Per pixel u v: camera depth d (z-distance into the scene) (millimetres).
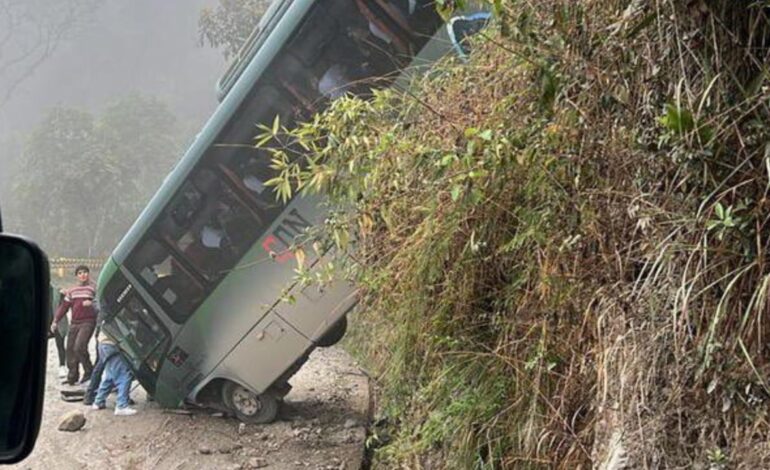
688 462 2377
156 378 8398
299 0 7121
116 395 9711
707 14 2414
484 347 4004
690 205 2504
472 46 4570
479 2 3342
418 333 4426
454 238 4094
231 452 7316
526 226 3541
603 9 2959
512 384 3678
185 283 7980
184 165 7645
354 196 4227
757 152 2320
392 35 6945
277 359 7734
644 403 2516
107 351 8766
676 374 2422
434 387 4203
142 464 7098
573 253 3262
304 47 7125
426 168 3994
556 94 3076
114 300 8383
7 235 1829
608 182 3051
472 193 3641
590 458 2842
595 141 3027
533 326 3434
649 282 2631
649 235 2732
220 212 7711
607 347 2803
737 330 2320
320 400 9195
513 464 3494
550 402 3252
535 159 3215
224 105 7379
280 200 7480
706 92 2311
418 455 4465
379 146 3967
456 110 4141
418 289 4363
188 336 8070
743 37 2377
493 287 4070
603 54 2951
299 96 7203
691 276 2449
